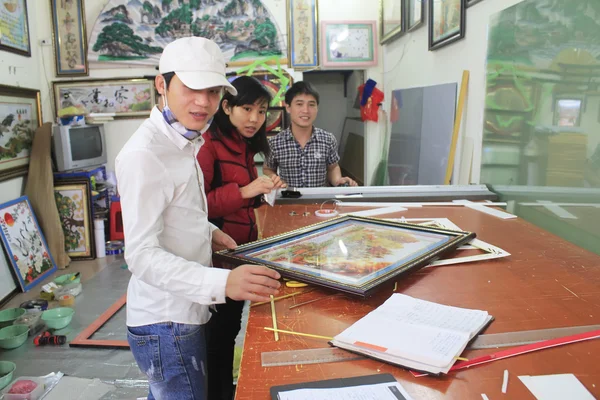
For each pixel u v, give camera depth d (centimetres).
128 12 438
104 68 445
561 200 164
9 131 367
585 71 148
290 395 73
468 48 248
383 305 103
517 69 194
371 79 441
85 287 350
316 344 90
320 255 133
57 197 408
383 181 429
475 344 86
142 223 102
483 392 73
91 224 412
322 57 446
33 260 364
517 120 196
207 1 439
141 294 118
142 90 447
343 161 592
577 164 153
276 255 133
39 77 435
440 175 288
